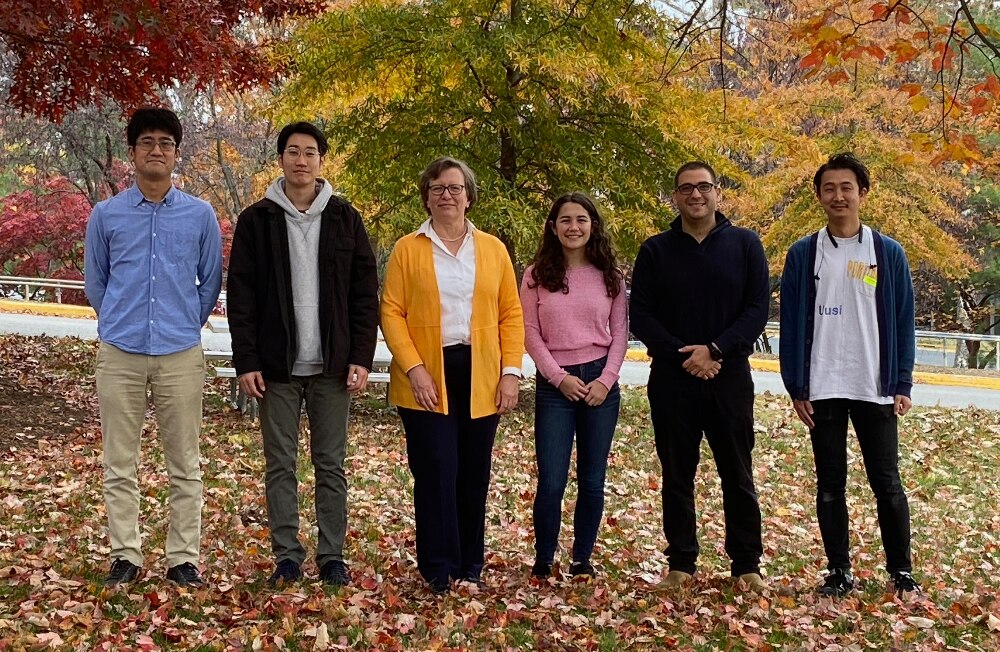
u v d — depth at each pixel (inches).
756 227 820.0
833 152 733.3
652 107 450.9
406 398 197.2
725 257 200.5
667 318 204.4
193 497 195.5
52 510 259.3
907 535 205.5
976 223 1016.9
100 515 257.3
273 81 428.8
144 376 190.5
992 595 216.1
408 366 194.4
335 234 192.5
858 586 212.8
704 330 201.0
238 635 163.6
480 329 197.5
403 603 188.4
